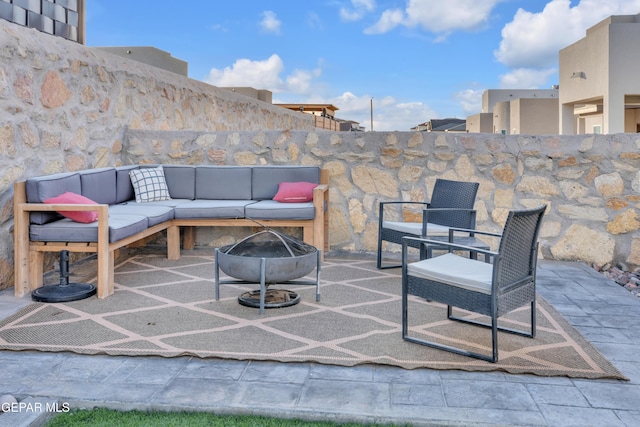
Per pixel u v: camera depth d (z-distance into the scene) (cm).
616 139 502
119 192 525
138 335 299
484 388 234
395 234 450
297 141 572
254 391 230
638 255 501
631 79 1225
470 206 432
